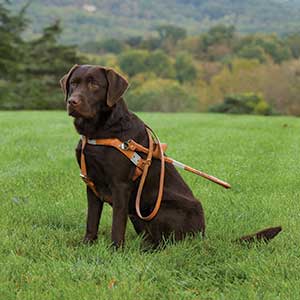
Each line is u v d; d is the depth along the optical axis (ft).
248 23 575.38
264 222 19.88
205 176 17.60
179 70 251.80
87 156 15.75
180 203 16.79
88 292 12.78
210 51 278.26
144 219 16.46
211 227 18.94
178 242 16.46
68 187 25.12
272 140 44.04
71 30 531.91
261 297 12.70
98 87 15.55
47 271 14.08
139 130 16.24
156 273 14.10
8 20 174.91
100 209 16.92
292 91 192.24
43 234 17.62
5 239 16.52
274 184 26.71
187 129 52.49
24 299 12.47
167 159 17.08
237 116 83.51
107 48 339.77
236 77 209.36
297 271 14.37
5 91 165.99
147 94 195.00
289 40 271.28
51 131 48.65
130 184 16.07
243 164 31.55
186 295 12.98
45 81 176.14
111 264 14.74
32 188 24.75
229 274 14.42
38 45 179.01
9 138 42.24
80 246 16.29
